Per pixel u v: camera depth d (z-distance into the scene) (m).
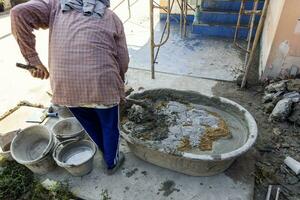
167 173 2.05
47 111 2.66
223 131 2.09
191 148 1.98
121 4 5.62
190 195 1.89
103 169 2.10
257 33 2.65
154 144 1.86
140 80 3.23
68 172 2.09
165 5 4.55
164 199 1.88
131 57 3.69
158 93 2.39
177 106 2.31
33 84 3.24
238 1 4.00
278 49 2.79
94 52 1.54
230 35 4.10
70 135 2.12
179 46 3.94
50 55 1.58
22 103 2.87
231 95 2.93
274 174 2.04
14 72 3.48
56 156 2.00
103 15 1.62
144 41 4.11
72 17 1.54
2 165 2.16
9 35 4.49
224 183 1.96
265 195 1.91
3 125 2.55
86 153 2.12
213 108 2.31
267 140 2.35
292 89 2.68
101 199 1.90
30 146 2.21
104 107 1.65
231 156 1.72
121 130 2.05
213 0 4.11
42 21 1.57
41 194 1.96
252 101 2.83
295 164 2.05
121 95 1.77
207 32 4.18
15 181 2.03
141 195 1.91
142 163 2.14
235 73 3.28
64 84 1.57
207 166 1.85
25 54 1.60
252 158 2.15
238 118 2.17
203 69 3.39
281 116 2.49
